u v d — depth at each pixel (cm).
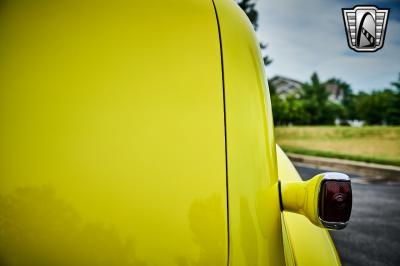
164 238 77
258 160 87
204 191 79
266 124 92
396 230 521
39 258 77
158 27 81
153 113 79
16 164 77
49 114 78
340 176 87
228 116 83
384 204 691
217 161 80
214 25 85
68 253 77
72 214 77
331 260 130
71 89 78
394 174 1108
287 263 100
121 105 79
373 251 437
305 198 90
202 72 82
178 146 79
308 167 1267
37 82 79
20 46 80
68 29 80
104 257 77
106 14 81
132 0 82
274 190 91
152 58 81
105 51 80
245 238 82
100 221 77
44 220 77
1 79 79
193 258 78
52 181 77
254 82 90
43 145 77
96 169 77
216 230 79
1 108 78
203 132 81
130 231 77
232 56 85
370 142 1923
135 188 77
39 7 81
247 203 83
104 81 79
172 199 78
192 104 81
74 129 78
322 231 145
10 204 77
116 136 78
